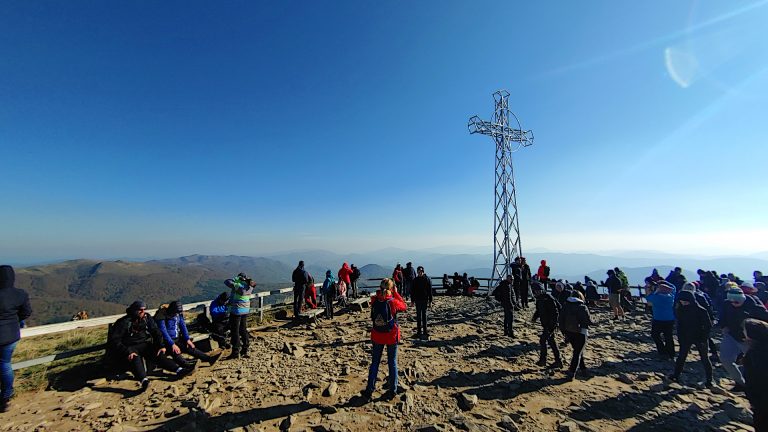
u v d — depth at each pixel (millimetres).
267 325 12547
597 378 7457
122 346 6945
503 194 22047
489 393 6598
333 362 8430
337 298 16500
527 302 17250
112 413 5637
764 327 4137
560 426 5320
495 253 21781
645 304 16562
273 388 6766
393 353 6359
